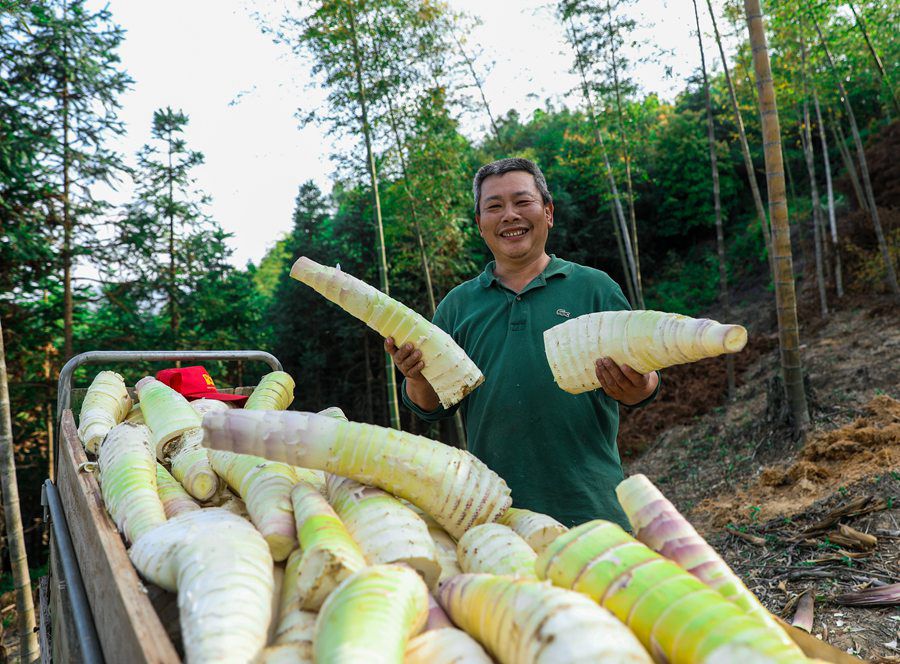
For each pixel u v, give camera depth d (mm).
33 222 11336
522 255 2365
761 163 21938
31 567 13945
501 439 2262
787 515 5184
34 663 6016
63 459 1982
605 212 22062
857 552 4250
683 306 19016
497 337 2344
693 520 6340
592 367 1690
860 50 11055
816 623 3627
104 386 2205
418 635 867
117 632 974
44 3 10602
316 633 803
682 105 24328
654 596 767
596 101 12102
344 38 8758
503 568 1082
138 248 13164
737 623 706
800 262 16438
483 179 2445
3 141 10305
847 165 13531
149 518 1188
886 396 6746
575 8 11039
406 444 1230
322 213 19297
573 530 925
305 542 1013
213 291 17656
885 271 11758
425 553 1052
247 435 1181
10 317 11852
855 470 5414
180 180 15953
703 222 22219
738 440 8070
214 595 852
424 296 16141
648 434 10516
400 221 11125
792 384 6988
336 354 18500
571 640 681
